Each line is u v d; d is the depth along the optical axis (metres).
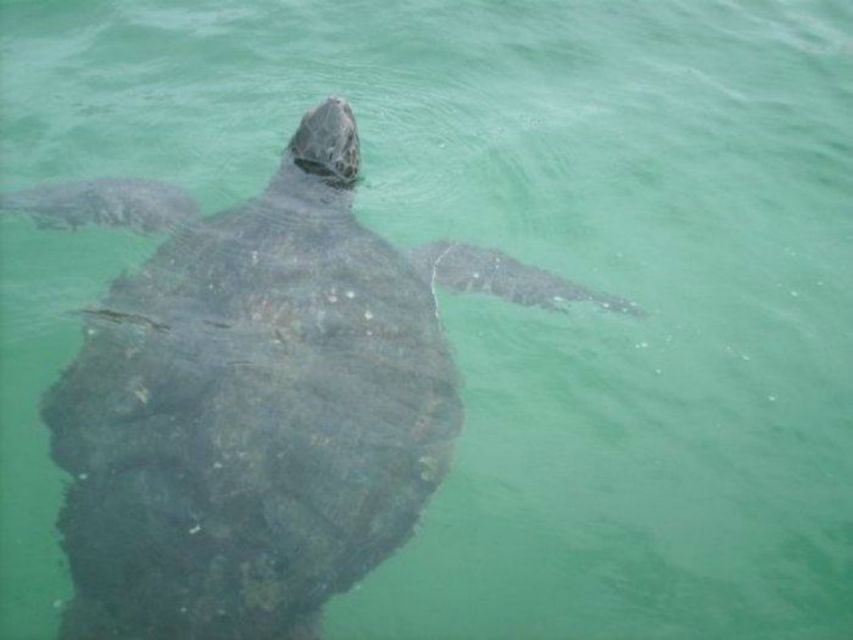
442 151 2.40
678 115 2.59
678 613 1.78
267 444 1.69
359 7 2.78
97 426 1.71
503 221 2.28
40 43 2.50
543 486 1.89
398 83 2.55
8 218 2.07
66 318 1.94
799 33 2.97
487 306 2.12
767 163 2.48
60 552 1.65
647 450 1.95
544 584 1.79
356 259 1.98
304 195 2.14
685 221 2.33
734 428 1.99
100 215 2.09
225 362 1.77
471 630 1.74
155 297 1.90
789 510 1.90
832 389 2.06
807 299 2.20
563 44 2.79
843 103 2.68
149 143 2.29
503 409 1.98
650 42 2.86
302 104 2.44
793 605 1.79
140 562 1.60
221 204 2.18
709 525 1.87
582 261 2.23
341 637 1.71
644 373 2.05
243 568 1.61
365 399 1.78
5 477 1.75
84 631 1.56
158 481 1.65
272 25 2.67
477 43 2.73
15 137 2.24
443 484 1.87
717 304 2.18
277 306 1.86
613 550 1.83
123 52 2.51
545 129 2.49
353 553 1.68
